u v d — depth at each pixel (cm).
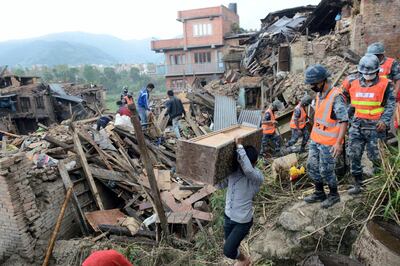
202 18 3338
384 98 381
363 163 507
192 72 3500
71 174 703
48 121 2520
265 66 1908
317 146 389
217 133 353
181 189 721
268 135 791
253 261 405
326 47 1304
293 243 397
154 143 972
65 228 657
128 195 745
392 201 347
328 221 391
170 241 525
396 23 1063
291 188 518
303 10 2417
